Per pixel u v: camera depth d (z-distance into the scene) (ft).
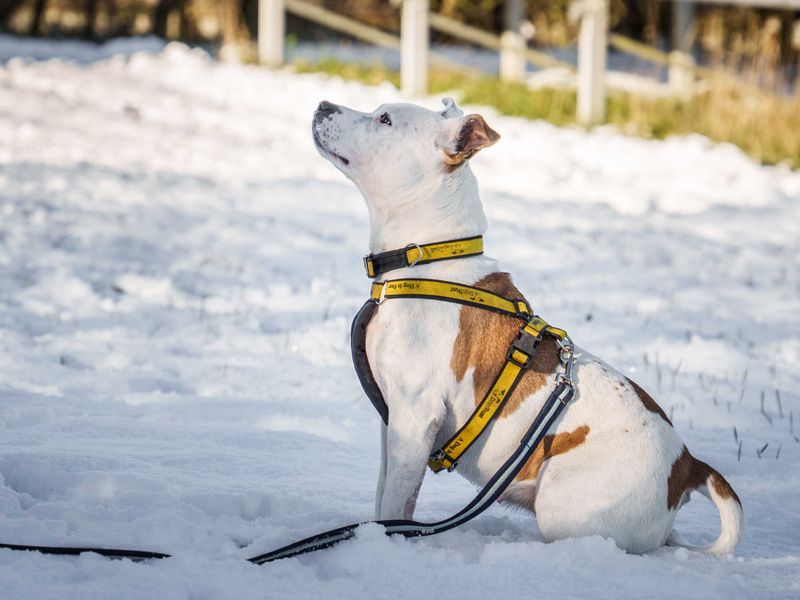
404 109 11.41
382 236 11.55
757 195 36.60
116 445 13.50
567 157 39.60
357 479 13.03
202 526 10.61
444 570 9.77
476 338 10.94
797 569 10.55
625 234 30.27
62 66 47.09
